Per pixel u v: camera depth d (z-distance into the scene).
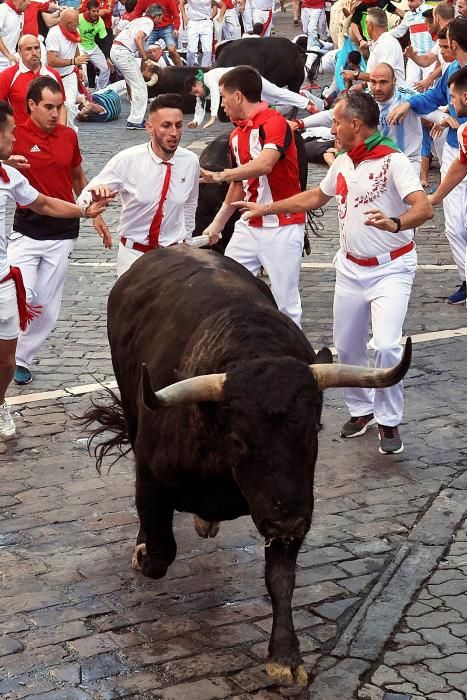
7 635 7.27
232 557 8.36
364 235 9.88
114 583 7.96
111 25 31.22
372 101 9.66
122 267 10.89
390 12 25.95
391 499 9.30
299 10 42.88
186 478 6.77
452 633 7.21
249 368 5.99
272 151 11.24
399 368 6.06
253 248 11.82
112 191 10.35
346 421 11.09
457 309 14.60
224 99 11.68
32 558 8.34
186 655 7.03
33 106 11.80
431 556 8.23
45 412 11.26
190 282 7.50
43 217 11.85
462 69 12.05
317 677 6.75
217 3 34.00
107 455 10.23
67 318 14.34
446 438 10.60
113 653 7.05
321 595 7.76
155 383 7.09
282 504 5.75
